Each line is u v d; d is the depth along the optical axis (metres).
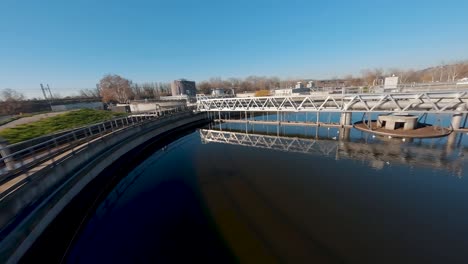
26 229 8.00
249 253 8.62
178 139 29.66
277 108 29.25
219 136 30.50
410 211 10.95
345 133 25.91
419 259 7.98
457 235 9.19
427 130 22.88
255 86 104.56
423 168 15.77
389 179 14.47
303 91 53.41
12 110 47.19
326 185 14.08
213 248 9.03
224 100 34.66
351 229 9.77
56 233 9.96
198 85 112.88
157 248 9.26
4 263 6.70
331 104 28.98
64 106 51.81
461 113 20.64
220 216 11.27
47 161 12.30
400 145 20.56
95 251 9.36
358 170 16.16
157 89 106.50
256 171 17.06
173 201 13.15
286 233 9.70
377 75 88.81
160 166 19.47
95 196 13.99
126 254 9.08
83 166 14.08
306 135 27.42
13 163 10.62
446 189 12.94
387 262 7.89
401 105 23.92
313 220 10.52
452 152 18.00
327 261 8.03
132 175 17.95
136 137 23.33
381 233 9.45
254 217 10.98
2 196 7.98
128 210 12.43
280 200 12.48
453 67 77.00
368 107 24.12
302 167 17.41
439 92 20.20
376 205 11.59
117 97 71.94
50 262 8.84
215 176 16.44
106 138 18.08
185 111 37.75
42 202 9.52
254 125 36.44
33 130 23.31
